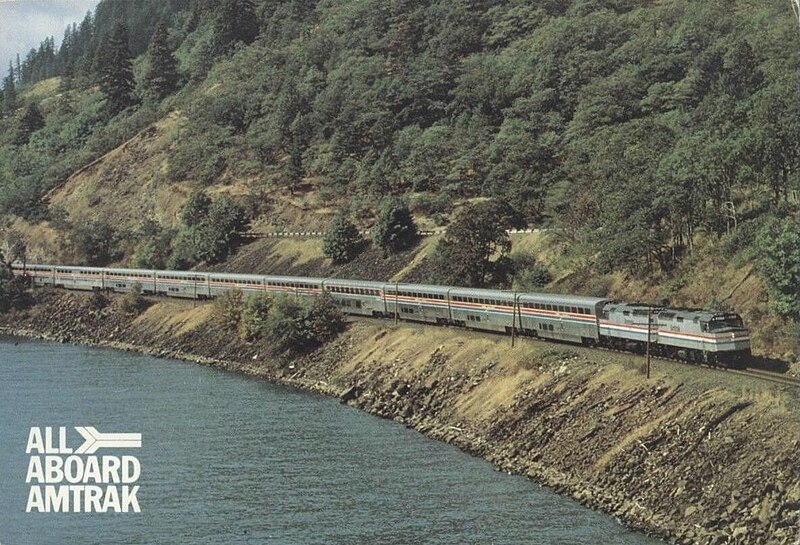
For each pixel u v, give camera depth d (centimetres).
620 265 12150
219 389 12106
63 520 7325
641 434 7500
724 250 11250
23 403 11188
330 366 12462
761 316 9756
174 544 6731
